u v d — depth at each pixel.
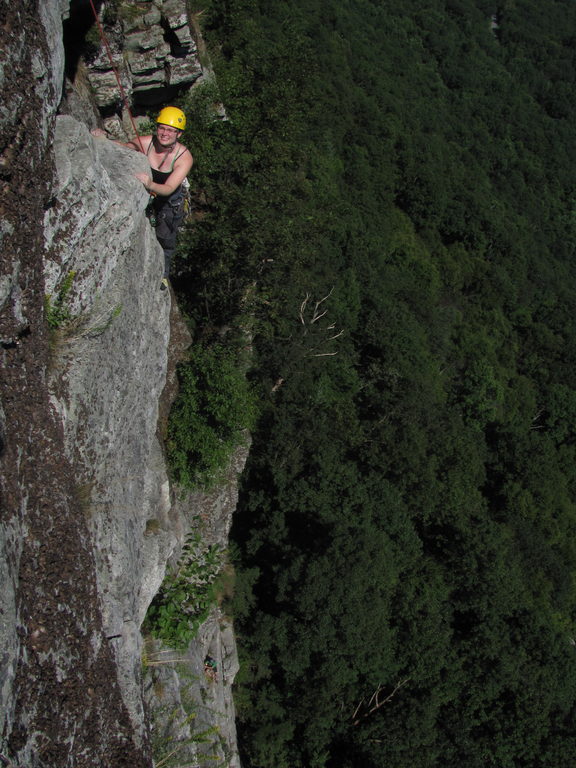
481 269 50.75
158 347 8.23
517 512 32.12
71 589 5.44
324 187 32.75
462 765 19.08
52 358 5.72
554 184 74.00
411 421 26.86
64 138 5.43
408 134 55.28
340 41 57.34
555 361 48.53
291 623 18.84
